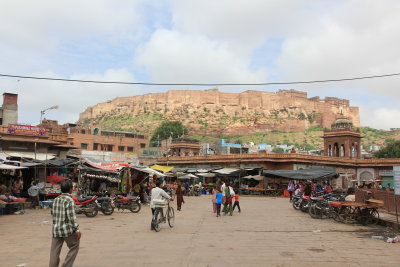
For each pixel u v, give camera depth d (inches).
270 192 1517.0
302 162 1668.3
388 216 593.6
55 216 253.9
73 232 255.4
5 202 634.8
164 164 2041.1
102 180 988.6
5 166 737.0
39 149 1130.7
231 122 6638.8
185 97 6943.9
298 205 810.2
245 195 1524.4
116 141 2546.8
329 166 1763.0
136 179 1010.7
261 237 430.3
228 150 2539.4
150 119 6609.3
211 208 853.8
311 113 7022.6
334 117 6894.7
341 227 529.0
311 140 5743.1
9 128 1077.1
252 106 6993.1
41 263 294.0
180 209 791.7
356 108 7657.5
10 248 352.8
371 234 460.8
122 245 370.0
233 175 1647.4
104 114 7465.6
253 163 1705.2
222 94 7106.3
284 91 7190.0
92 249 349.1
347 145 1952.5
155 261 301.6
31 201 777.6
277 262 303.1
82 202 621.6
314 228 514.9
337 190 1069.1
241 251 345.4
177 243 383.2
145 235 434.9
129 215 659.4
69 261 252.7
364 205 544.4
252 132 6486.2
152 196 478.9
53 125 1710.1
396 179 483.2
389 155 2719.0
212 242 392.2
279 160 1659.7
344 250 356.2
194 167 1915.6
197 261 302.7
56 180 876.6
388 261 312.5
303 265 294.8
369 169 1836.9
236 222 580.4
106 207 653.3
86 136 2402.8
